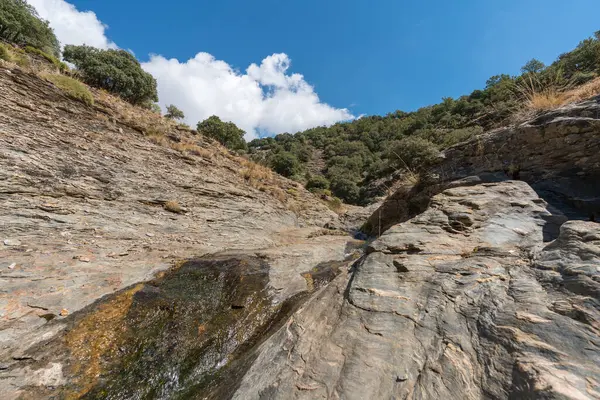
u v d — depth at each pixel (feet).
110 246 14.21
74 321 8.81
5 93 18.89
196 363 8.48
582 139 11.53
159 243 16.81
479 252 8.40
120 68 43.57
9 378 6.48
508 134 15.57
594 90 14.20
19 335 7.62
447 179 18.47
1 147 14.75
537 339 4.53
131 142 26.50
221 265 15.44
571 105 13.55
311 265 17.62
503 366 4.34
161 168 25.80
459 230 10.52
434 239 10.00
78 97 25.11
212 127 61.87
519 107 18.70
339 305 7.65
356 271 9.41
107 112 28.12
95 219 15.66
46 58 37.81
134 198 19.88
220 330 10.14
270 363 6.13
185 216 21.89
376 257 9.75
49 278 10.18
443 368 4.71
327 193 82.79
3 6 39.55
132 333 9.09
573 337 4.32
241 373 6.78
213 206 26.07
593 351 4.00
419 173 23.40
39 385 6.58
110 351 8.20
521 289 5.89
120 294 10.83
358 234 34.32
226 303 11.87
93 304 9.84
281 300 12.62
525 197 11.75
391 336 5.82
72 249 12.55
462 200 12.85
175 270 14.01
